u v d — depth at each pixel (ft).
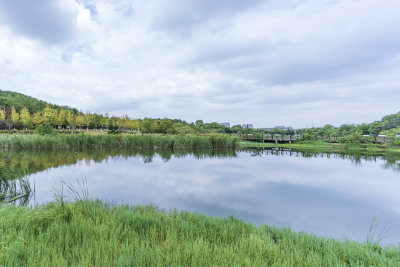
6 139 69.72
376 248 11.90
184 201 23.77
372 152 83.51
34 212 12.53
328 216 20.42
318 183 34.22
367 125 203.92
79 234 10.12
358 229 17.57
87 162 48.80
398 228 17.80
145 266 7.59
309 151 86.02
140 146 81.10
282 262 8.77
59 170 38.93
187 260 8.18
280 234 13.69
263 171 43.42
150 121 165.99
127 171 39.93
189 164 49.93
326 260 9.55
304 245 11.68
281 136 128.16
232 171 42.70
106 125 185.57
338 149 95.45
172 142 82.94
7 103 233.76
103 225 11.30
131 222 12.89
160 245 9.63
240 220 16.43
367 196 27.40
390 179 37.47
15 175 27.27
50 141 71.41
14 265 6.81
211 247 9.50
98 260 7.50
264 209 22.06
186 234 11.49
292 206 23.13
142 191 27.25
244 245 10.10
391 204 24.21
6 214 11.56
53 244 8.96
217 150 83.56
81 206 14.65
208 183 32.73
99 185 29.60
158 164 48.83
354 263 9.43
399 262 9.59
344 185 33.17
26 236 9.18
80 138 77.00
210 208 21.77
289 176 39.27
